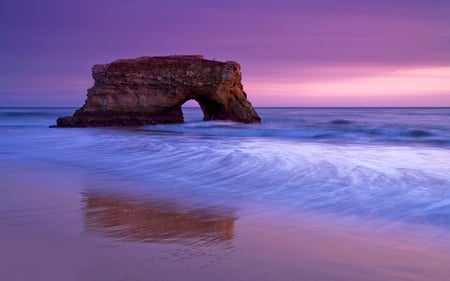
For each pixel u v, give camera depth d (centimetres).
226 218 869
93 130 3659
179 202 1022
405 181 1248
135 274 556
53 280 536
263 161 1655
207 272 566
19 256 622
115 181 1303
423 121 5612
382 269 593
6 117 7219
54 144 2409
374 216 889
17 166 1617
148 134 3200
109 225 802
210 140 2678
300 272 574
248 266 591
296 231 777
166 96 4472
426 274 578
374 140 2734
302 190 1149
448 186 1177
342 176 1334
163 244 684
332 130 3409
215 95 4447
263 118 6994
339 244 702
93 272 561
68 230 764
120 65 4459
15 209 934
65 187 1207
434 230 792
